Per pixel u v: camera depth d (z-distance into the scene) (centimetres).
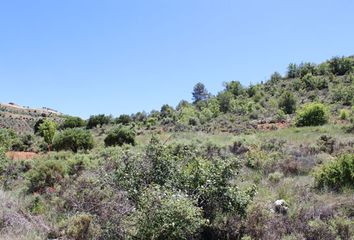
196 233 639
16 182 1223
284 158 1293
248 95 5941
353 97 4050
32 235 652
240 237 680
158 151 768
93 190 812
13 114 8444
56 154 1908
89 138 2459
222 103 5184
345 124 2612
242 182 1029
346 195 852
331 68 6159
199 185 727
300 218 718
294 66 6694
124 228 620
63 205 839
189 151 863
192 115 4662
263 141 1873
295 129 2558
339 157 1065
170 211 578
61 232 681
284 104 4319
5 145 2491
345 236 653
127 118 5031
